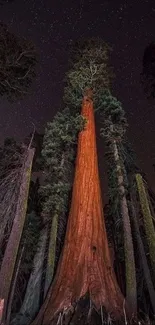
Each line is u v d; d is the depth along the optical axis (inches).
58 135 730.8
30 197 770.8
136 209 717.9
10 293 608.7
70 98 813.9
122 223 690.8
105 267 548.7
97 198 636.7
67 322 468.4
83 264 540.7
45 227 685.3
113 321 472.7
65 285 518.6
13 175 596.1
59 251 677.3
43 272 660.7
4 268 502.9
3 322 472.7
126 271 607.8
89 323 466.9
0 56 613.3
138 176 672.4
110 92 795.4
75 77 796.0
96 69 799.7
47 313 489.4
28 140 779.4
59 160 728.3
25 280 709.9
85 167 672.4
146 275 677.3
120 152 740.0
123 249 683.4
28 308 597.3
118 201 697.6
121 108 758.5
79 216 603.2
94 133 748.0
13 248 520.1
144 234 749.9
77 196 636.7
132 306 558.9
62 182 686.5
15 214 550.6
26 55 633.0
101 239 583.5
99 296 498.6
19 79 666.2
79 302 493.0
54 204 669.3
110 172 721.0
